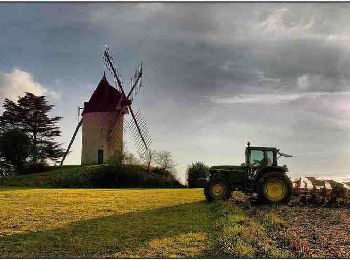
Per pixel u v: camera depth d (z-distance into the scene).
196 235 15.42
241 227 15.85
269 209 21.91
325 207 23.08
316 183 24.67
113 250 13.53
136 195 34.59
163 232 16.20
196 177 64.25
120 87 71.81
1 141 73.88
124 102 71.31
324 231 15.80
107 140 70.12
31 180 62.12
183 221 18.83
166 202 27.53
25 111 87.12
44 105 88.44
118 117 70.75
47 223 18.72
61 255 13.03
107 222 18.86
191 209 23.05
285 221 18.09
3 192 37.66
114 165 64.69
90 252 13.36
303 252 12.59
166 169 69.75
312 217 19.22
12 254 13.19
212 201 25.92
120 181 63.66
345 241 14.11
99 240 14.99
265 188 24.12
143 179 64.62
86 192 38.56
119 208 24.11
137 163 69.00
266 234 15.21
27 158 76.31
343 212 20.95
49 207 24.73
